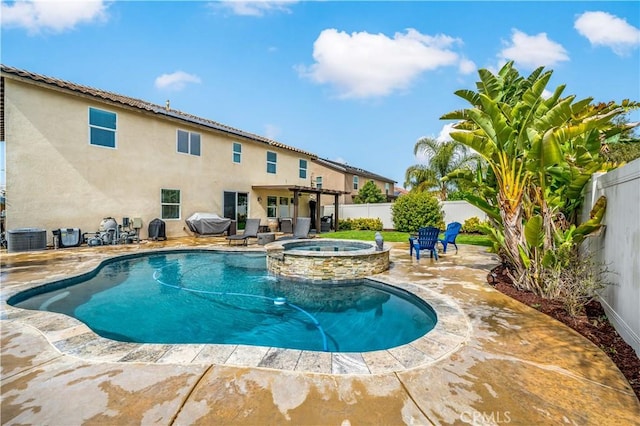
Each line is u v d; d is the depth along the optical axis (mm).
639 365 3445
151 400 2631
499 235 6781
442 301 5613
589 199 6043
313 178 29875
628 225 4121
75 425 2322
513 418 2502
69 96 11617
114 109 12938
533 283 6020
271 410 2539
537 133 5328
